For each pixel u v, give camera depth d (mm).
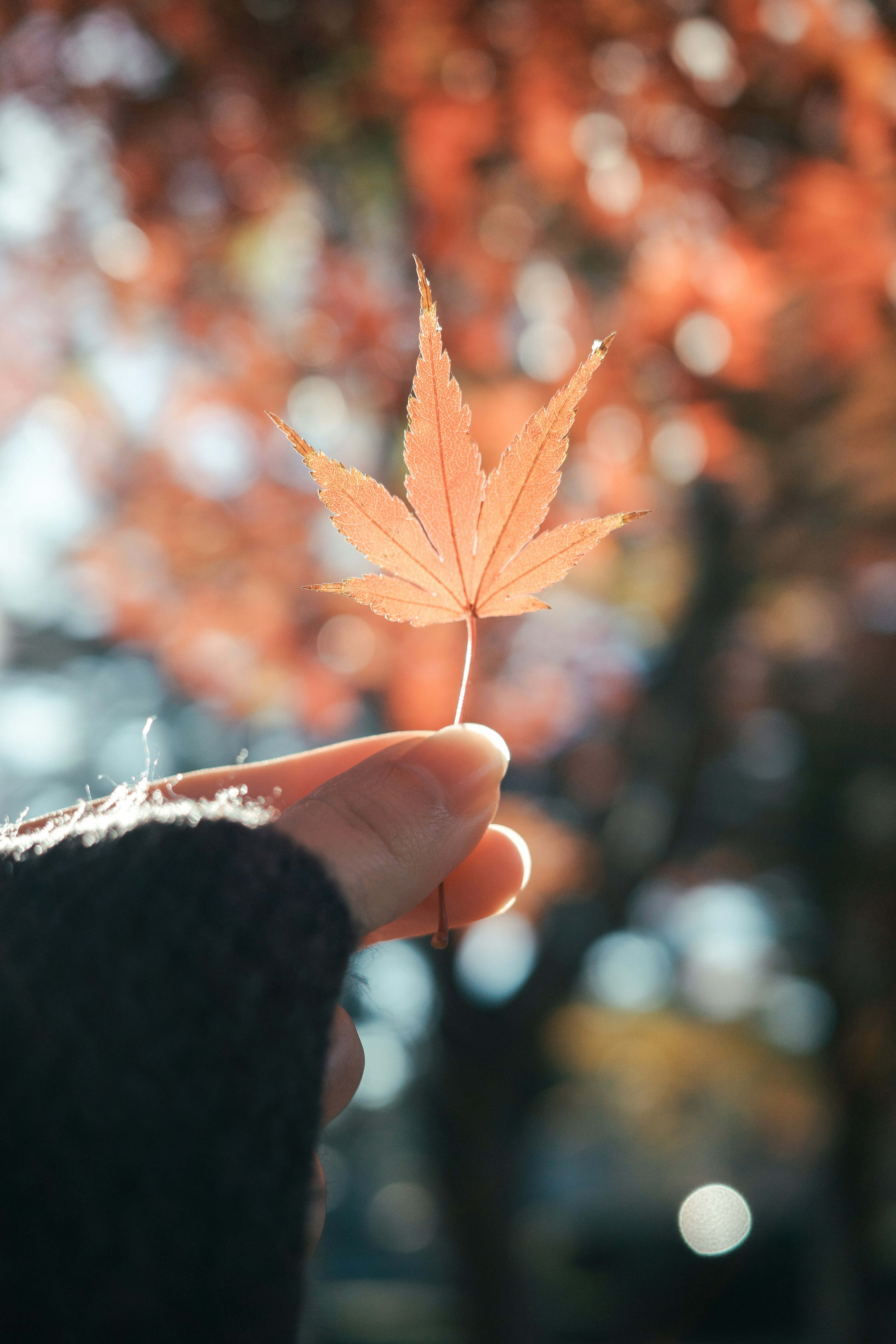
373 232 4703
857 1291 11398
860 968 11656
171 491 4969
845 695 10188
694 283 3840
